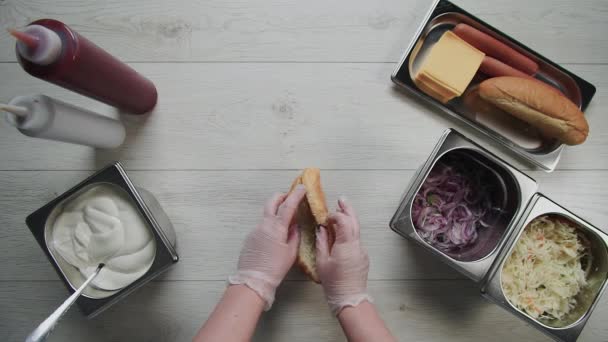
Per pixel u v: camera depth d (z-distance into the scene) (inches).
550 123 25.0
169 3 27.6
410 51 26.4
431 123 27.6
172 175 27.2
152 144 27.3
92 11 27.5
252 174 27.3
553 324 23.7
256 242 23.5
